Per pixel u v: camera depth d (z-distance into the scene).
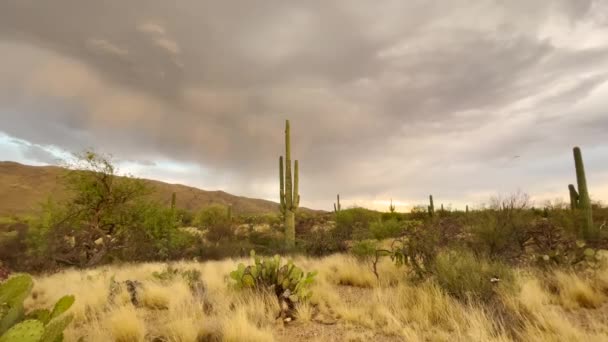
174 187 136.88
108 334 4.41
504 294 5.32
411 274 7.60
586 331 4.42
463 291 5.39
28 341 2.13
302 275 6.51
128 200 17.00
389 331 4.62
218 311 5.31
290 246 17.50
